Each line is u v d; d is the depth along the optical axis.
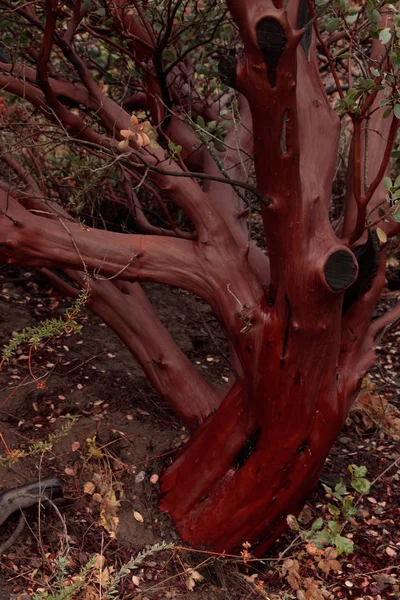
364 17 3.07
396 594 2.93
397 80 2.37
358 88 2.31
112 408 3.63
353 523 3.15
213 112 3.92
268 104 2.15
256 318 2.64
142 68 3.32
